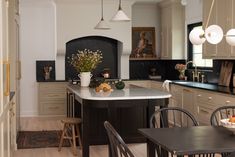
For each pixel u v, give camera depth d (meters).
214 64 7.09
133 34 9.57
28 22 8.84
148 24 9.64
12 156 5.15
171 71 9.38
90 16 8.86
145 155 5.32
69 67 9.23
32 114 8.94
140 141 5.94
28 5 8.78
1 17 3.11
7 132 3.85
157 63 9.74
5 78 3.58
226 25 5.77
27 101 8.91
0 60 3.09
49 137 6.66
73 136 5.52
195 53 8.27
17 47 6.42
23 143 6.18
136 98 4.94
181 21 8.73
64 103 8.66
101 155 5.43
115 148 2.64
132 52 9.55
